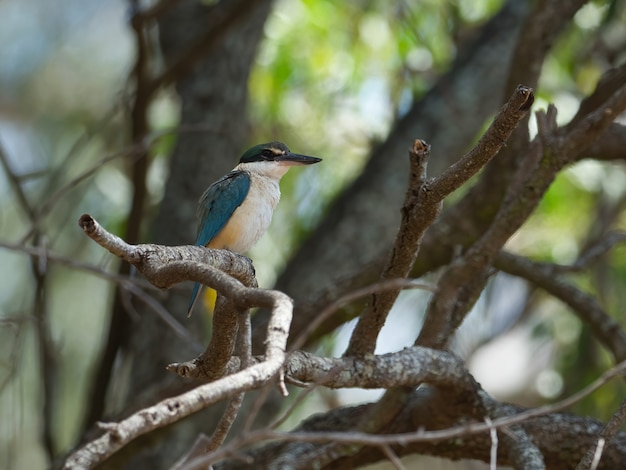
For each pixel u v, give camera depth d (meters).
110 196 14.50
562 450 7.89
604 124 7.61
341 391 14.66
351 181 13.63
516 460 7.41
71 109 17.03
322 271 12.27
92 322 15.52
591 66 14.49
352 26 14.72
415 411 8.11
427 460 14.88
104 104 17.06
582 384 12.55
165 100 15.45
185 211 12.29
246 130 13.16
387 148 13.38
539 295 14.73
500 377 15.80
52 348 10.81
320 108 14.99
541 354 15.72
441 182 5.94
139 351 11.88
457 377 7.43
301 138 15.03
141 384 11.72
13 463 8.93
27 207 10.70
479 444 7.88
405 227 6.26
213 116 12.58
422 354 7.15
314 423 8.57
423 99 13.83
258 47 13.05
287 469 7.91
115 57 17.38
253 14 12.85
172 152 12.67
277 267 14.55
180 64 11.32
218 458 4.17
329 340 12.99
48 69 17.23
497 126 5.55
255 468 8.67
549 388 14.25
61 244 14.88
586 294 9.89
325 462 7.97
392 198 12.86
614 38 13.71
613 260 14.05
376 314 6.61
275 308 4.54
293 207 14.79
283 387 4.40
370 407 8.52
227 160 12.58
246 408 11.54
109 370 11.43
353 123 15.04
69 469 3.96
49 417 10.80
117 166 14.48
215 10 12.36
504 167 9.96
